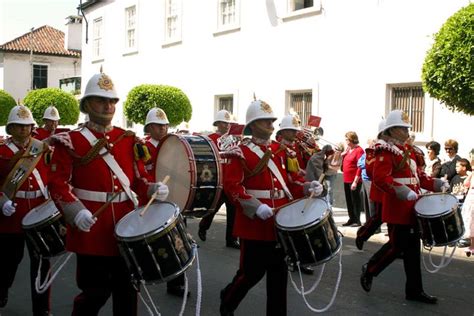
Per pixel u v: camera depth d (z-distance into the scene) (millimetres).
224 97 18188
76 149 4305
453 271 8039
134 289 4422
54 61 42000
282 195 5234
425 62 9094
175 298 6570
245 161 5133
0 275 5789
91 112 4395
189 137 6871
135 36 22906
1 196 5652
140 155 4574
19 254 5836
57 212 5164
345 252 9266
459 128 11508
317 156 7480
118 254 4305
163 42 20922
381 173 6301
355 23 13531
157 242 3957
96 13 26000
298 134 7496
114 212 4344
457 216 6273
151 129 8203
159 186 4371
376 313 6059
